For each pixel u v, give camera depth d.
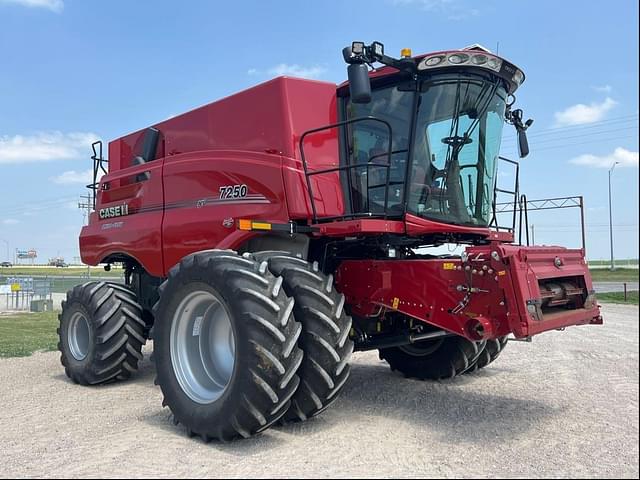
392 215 4.98
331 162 5.43
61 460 3.82
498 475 3.35
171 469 3.56
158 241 6.39
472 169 5.36
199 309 4.66
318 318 4.16
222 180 5.70
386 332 5.53
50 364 8.02
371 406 5.05
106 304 6.50
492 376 6.32
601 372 6.46
